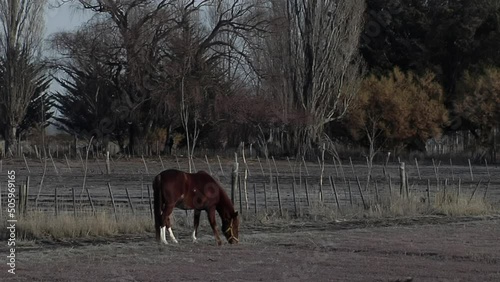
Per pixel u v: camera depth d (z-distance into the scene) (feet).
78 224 66.28
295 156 198.49
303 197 98.53
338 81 202.08
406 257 53.21
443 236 65.67
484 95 198.70
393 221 78.79
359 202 92.02
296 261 51.34
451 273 46.55
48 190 105.50
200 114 196.24
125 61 196.03
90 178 130.41
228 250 56.90
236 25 201.26
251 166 163.84
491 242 61.46
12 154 198.08
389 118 205.57
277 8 202.28
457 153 200.95
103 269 48.11
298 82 201.57
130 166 163.12
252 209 84.12
